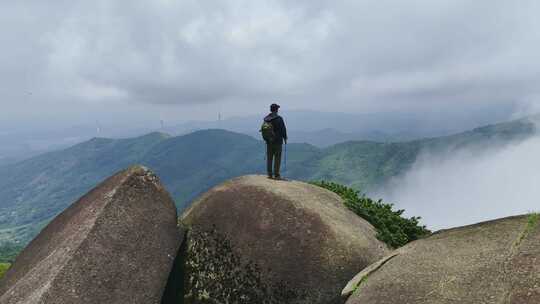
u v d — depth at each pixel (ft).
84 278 29.78
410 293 23.12
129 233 34.68
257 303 35.40
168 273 34.68
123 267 32.12
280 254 36.47
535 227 24.93
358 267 35.06
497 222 28.30
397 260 27.73
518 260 22.02
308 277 34.88
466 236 27.58
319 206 41.24
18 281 32.63
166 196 39.96
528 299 19.04
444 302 21.25
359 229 39.68
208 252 38.60
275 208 39.83
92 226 33.42
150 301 31.65
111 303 29.60
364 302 24.40
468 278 22.36
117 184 38.55
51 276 29.27
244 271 36.76
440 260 25.34
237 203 41.52
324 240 36.40
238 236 38.63
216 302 36.27
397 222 43.70
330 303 33.94
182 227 40.81
